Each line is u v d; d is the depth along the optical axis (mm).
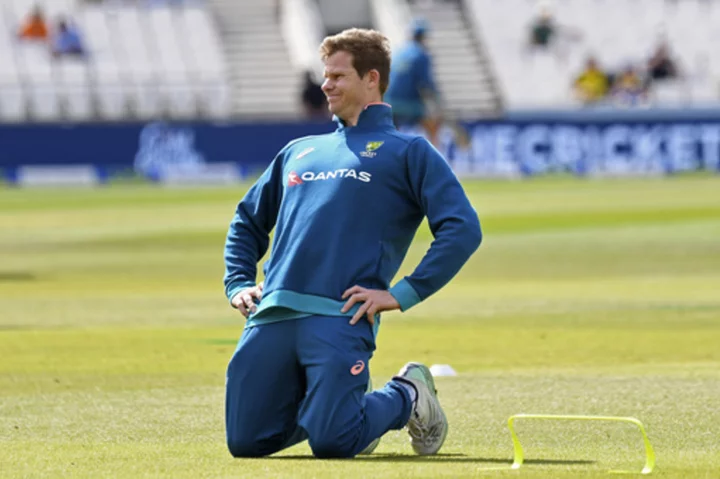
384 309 18078
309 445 18875
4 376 27578
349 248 18234
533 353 31250
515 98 156250
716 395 24188
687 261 57062
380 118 19141
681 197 99000
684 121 134125
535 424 21297
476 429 20875
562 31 160500
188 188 121312
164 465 17250
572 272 53469
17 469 16984
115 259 61406
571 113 133375
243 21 159625
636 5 162750
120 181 127562
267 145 129125
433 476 15984
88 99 143125
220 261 60312
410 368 18906
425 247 65438
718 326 36344
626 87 153125
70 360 30141
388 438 20750
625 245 64625
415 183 18625
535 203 94375
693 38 161375
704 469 16656
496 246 64875
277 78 153750
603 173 133750
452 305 42688
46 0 150875
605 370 28203
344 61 19078
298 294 18125
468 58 158250
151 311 41312
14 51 145750
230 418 18234
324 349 17734
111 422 21766
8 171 124875
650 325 36688
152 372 28188
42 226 81500
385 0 163875
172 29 153250
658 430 20500
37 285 50312
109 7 152750
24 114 140375
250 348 18219
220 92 148750
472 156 131625
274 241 18750
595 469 16703
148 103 146000
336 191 18469
